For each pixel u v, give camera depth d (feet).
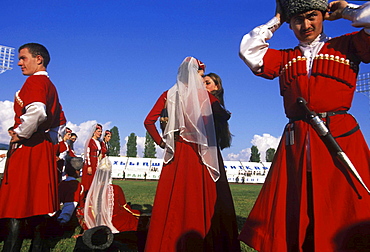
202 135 9.34
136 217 13.11
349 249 5.89
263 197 7.07
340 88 6.77
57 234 14.84
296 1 7.01
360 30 6.67
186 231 8.71
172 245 8.64
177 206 8.96
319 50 7.12
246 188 74.74
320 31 7.26
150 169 148.36
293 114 7.17
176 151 9.58
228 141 11.38
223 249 9.12
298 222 6.35
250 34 7.59
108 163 13.56
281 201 6.72
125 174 138.82
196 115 9.46
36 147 10.23
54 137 11.45
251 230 6.92
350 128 6.66
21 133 9.51
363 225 5.90
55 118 11.34
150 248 8.75
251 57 7.47
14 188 9.63
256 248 6.68
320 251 5.90
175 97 9.85
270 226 6.64
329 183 6.30
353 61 6.88
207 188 9.30
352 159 6.42
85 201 13.84
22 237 9.70
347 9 6.82
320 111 6.79
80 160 17.31
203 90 10.05
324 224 6.07
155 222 9.00
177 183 9.16
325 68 6.86
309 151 6.66
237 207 26.76
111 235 11.30
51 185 10.29
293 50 7.61
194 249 8.55
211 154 9.45
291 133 7.02
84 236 10.85
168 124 9.63
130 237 12.53
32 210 9.73
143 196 35.96
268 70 7.55
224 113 11.27
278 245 6.37
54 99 11.00
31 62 10.64
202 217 8.89
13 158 9.93
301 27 7.18
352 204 6.07
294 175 6.72
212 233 8.99
